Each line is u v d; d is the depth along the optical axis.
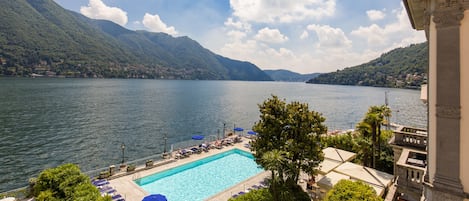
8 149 36.56
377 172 17.25
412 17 8.01
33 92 97.81
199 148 31.44
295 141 17.97
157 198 15.50
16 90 100.56
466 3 5.55
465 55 5.56
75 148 38.47
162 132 51.53
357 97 129.25
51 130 47.47
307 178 22.14
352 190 11.41
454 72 5.67
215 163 28.80
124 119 61.94
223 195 19.36
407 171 11.59
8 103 70.94
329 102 107.38
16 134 43.69
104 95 106.62
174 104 93.19
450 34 5.72
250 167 27.67
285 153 17.02
